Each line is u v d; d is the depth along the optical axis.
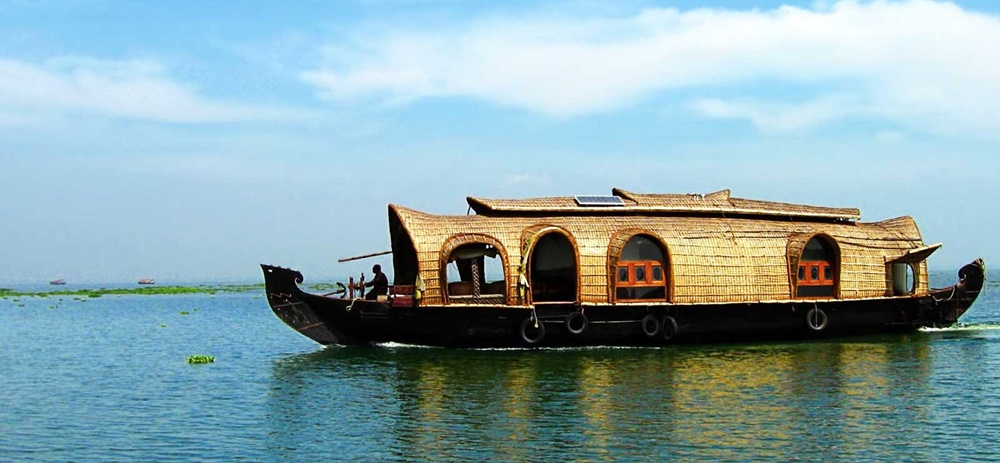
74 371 23.52
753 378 19.81
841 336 28.20
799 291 27.44
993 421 15.43
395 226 26.84
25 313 57.50
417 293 24.06
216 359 25.84
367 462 13.30
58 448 14.41
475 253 25.67
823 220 29.84
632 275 25.48
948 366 21.50
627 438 14.41
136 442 14.74
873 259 28.61
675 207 27.64
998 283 115.50
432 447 14.05
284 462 13.37
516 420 15.80
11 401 18.72
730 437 14.40
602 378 19.91
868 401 17.19
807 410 16.38
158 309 63.53
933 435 14.48
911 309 28.81
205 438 14.95
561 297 27.19
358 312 24.48
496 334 24.50
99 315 54.16
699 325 25.92
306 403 17.72
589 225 25.69
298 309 24.48
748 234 27.02
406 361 22.81
